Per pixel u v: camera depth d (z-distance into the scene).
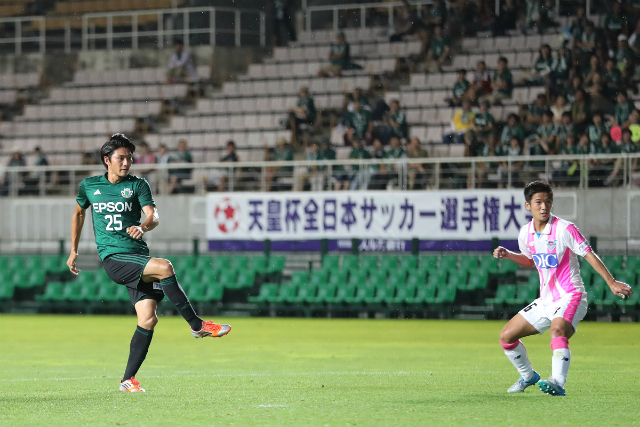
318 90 101.75
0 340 55.56
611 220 72.56
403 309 73.31
